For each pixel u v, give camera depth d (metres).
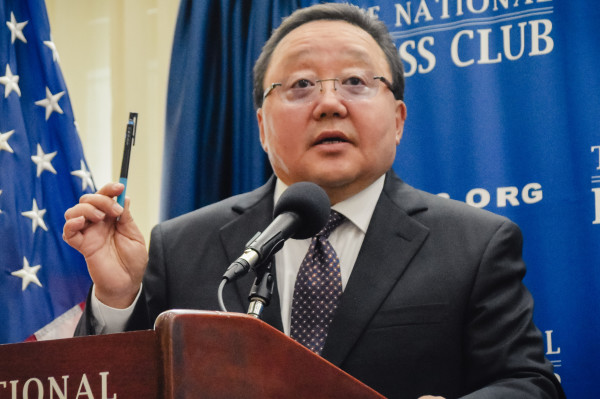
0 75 2.89
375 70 1.96
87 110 3.39
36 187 2.89
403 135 2.78
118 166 3.21
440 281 1.80
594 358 2.50
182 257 1.97
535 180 2.63
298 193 1.42
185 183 3.01
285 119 1.92
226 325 0.98
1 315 2.73
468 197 2.69
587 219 2.56
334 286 1.81
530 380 1.67
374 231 1.89
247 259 1.30
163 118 3.12
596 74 2.61
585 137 2.59
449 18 2.78
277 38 2.07
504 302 1.78
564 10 2.66
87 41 3.43
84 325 1.78
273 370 1.01
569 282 2.55
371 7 2.86
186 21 3.12
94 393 0.97
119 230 1.82
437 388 1.73
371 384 1.72
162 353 0.94
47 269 2.85
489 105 2.70
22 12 3.04
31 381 1.00
